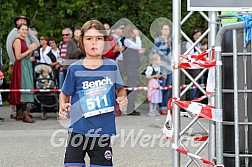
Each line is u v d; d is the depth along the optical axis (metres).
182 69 8.01
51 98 14.70
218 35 6.56
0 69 14.03
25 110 14.52
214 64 6.73
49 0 21.28
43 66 14.78
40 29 21.17
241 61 6.70
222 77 6.82
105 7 21.30
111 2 21.44
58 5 21.22
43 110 14.76
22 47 14.36
